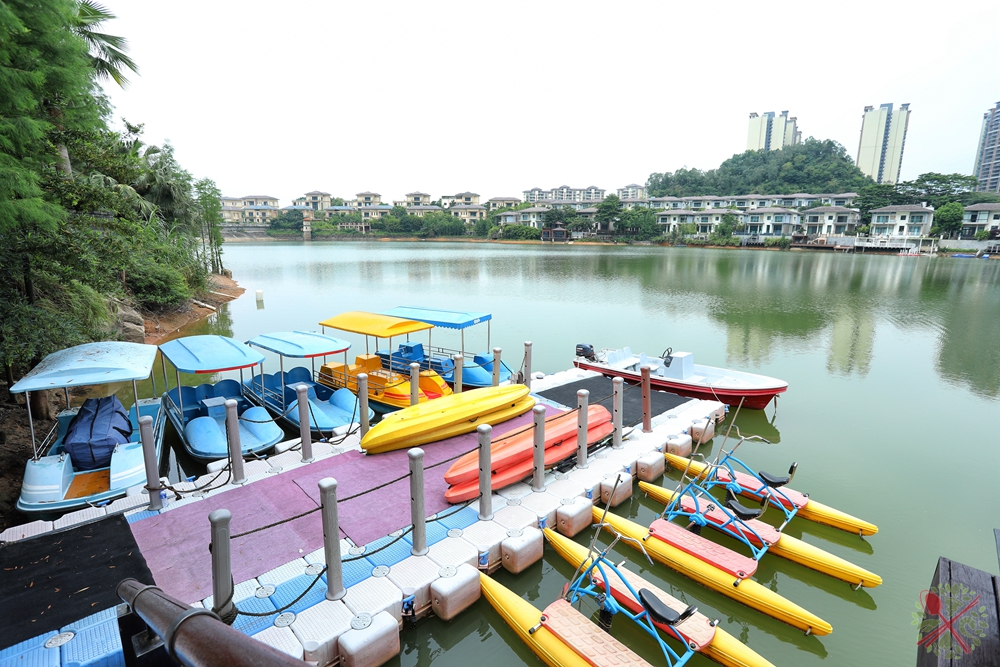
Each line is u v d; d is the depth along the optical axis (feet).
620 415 39.09
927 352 80.79
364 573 24.11
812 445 46.34
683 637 21.48
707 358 76.18
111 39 84.58
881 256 275.59
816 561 28.27
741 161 522.06
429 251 335.88
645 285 158.10
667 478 38.34
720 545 29.01
